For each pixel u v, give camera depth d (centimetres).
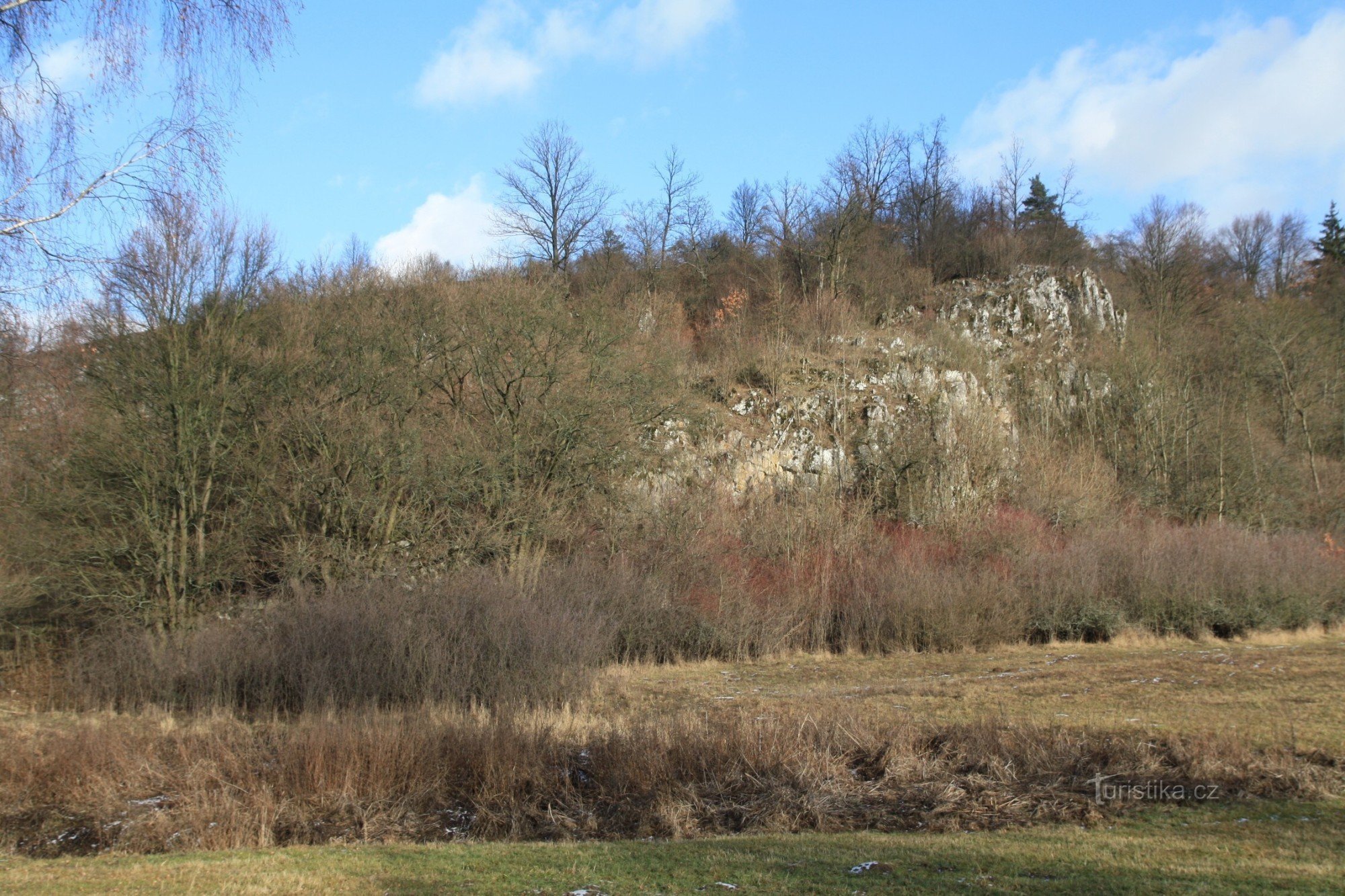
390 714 1625
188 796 1222
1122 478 4212
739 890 795
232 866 925
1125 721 1465
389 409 2777
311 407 2606
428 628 1819
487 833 1142
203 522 2388
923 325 4944
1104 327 5131
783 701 1833
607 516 2972
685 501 3114
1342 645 2578
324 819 1178
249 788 1253
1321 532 3875
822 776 1230
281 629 1964
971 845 933
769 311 5119
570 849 994
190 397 2369
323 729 1366
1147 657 2405
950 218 6594
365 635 1820
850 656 2638
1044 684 1986
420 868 906
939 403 4047
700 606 2692
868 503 3544
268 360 2580
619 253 5619
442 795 1248
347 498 2553
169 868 923
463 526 2709
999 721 1412
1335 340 4909
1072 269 5481
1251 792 1088
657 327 4331
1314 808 1012
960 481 3694
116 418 2323
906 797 1158
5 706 1945
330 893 810
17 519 2208
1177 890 731
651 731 1366
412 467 2670
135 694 1916
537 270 3784
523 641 1817
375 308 2978
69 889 831
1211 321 5431
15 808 1230
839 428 3959
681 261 6166
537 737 1377
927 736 1351
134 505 2339
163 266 2325
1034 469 3922
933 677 2209
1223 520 3750
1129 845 898
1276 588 2855
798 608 2797
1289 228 7012
